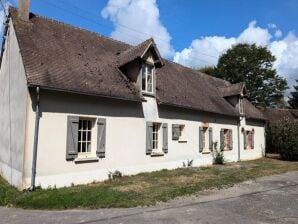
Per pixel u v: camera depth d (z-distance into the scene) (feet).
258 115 87.45
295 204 28.45
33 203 28.25
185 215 24.39
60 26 48.88
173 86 59.16
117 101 43.34
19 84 37.32
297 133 77.20
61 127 36.04
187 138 57.67
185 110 57.47
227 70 134.31
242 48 131.64
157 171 49.37
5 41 47.32
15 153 36.45
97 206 27.63
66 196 29.89
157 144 51.65
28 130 33.17
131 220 23.03
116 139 42.80
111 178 41.55
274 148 94.99
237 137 75.87
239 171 51.83
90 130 40.68
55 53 41.39
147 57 48.55
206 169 53.57
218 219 23.26
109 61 48.93
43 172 34.12
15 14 43.42
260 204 28.35
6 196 31.04
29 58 36.50
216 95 75.15
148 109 48.67
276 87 129.80
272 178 45.16
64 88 35.14
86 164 38.63
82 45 48.57
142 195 31.71
